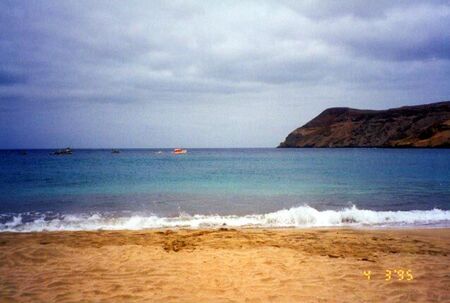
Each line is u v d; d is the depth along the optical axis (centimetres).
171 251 785
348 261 702
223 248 816
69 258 711
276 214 1420
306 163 6412
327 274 612
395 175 3547
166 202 1909
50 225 1252
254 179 3291
